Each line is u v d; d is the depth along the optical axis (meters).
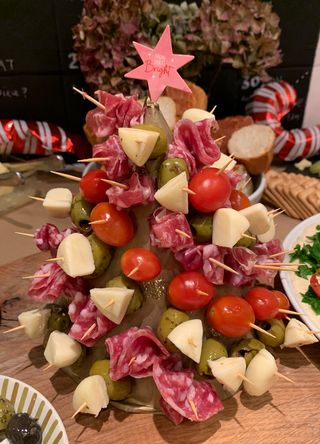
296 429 0.27
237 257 0.25
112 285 0.25
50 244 0.28
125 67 0.44
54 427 0.25
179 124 0.25
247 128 0.48
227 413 0.28
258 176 0.48
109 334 0.27
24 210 0.49
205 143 0.25
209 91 0.53
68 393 0.29
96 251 0.25
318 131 0.55
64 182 0.51
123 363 0.25
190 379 0.25
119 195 0.24
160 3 0.43
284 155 0.55
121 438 0.26
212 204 0.24
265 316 0.27
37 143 0.51
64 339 0.27
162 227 0.23
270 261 0.28
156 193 0.24
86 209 0.27
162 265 0.26
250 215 0.26
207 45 0.44
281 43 0.54
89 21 0.43
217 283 0.25
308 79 0.57
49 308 0.30
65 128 0.56
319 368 0.31
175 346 0.25
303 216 0.48
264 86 0.54
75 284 0.27
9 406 0.26
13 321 0.34
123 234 0.24
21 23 0.48
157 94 0.25
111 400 0.27
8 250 0.44
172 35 0.44
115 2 0.42
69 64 0.51
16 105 0.54
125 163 0.24
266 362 0.26
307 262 0.37
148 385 0.27
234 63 0.47
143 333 0.24
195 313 0.26
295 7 0.51
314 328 0.31
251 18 0.44
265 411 0.28
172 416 0.26
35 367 0.31
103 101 0.26
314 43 0.54
